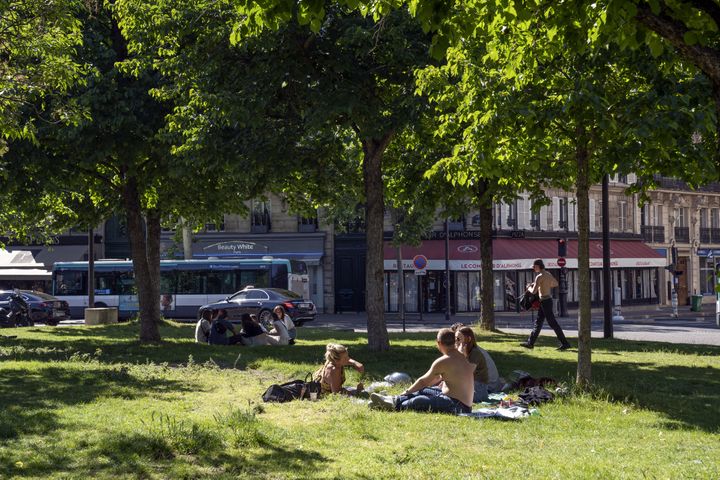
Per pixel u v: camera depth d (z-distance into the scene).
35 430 7.91
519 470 6.46
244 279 42.00
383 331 17.42
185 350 18.11
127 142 18.17
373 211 17.41
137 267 20.56
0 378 12.34
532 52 10.23
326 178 21.66
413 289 48.34
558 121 11.54
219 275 42.09
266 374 13.65
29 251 48.16
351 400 10.41
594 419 9.27
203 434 7.46
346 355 11.17
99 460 6.70
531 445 7.62
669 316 42.88
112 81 18.12
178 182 21.14
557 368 14.39
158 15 16.86
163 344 19.69
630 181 54.38
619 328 32.34
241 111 15.68
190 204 23.97
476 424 8.70
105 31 19.84
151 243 29.16
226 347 19.02
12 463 6.54
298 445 7.48
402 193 23.50
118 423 8.34
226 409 9.50
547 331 29.59
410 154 21.91
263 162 16.55
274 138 16.48
